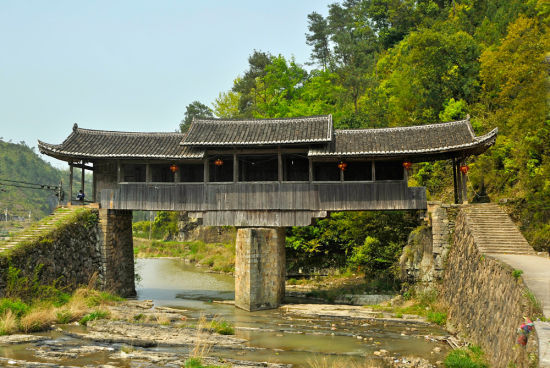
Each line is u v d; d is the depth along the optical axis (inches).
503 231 714.8
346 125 1365.7
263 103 1665.8
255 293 886.4
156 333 652.1
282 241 986.7
